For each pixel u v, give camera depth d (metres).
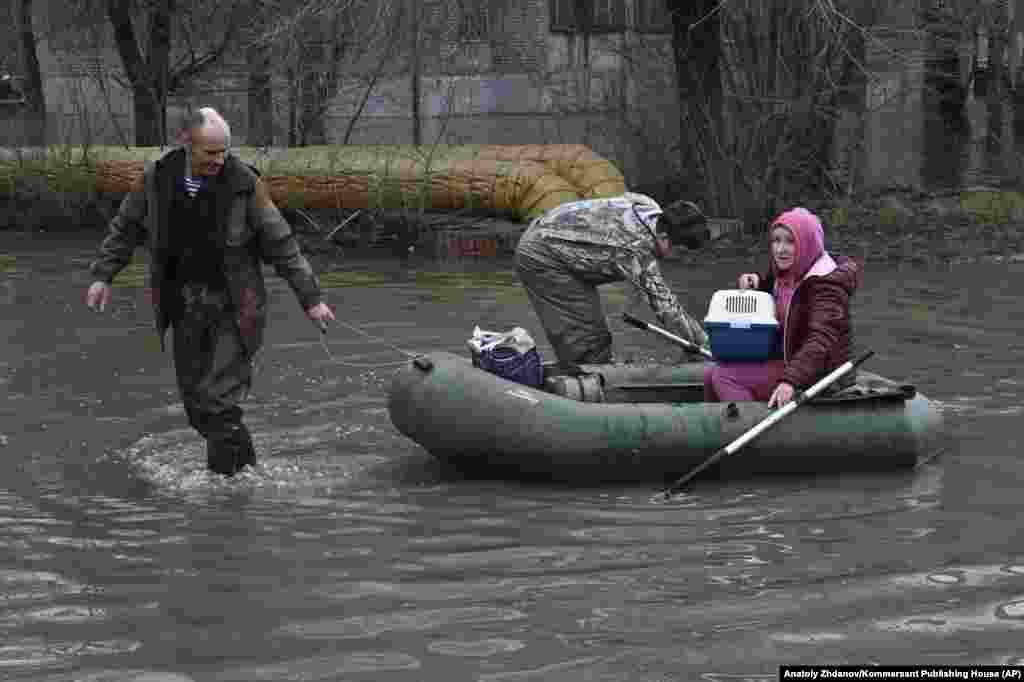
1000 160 31.28
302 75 24.53
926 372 11.58
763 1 22.36
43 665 5.63
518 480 8.54
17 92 33.78
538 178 21.58
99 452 9.17
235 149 23.19
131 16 27.97
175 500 8.08
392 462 8.97
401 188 21.75
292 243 8.45
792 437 8.45
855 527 7.49
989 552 7.03
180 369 8.53
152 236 8.29
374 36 24.06
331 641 5.87
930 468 8.72
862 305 15.21
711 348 9.01
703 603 6.29
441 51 26.66
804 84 22.41
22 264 19.28
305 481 8.50
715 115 22.75
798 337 8.73
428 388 8.48
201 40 28.28
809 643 5.80
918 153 32.84
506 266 19.08
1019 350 12.56
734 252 20.03
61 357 12.41
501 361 8.79
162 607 6.29
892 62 24.80
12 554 7.08
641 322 9.81
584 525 7.57
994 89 34.44
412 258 20.14
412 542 7.27
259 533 7.44
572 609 6.23
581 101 28.25
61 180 23.95
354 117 24.80
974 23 25.98
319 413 10.27
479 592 6.46
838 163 24.95
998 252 19.61
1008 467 8.71
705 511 7.84
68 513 7.81
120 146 25.33
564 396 8.88
